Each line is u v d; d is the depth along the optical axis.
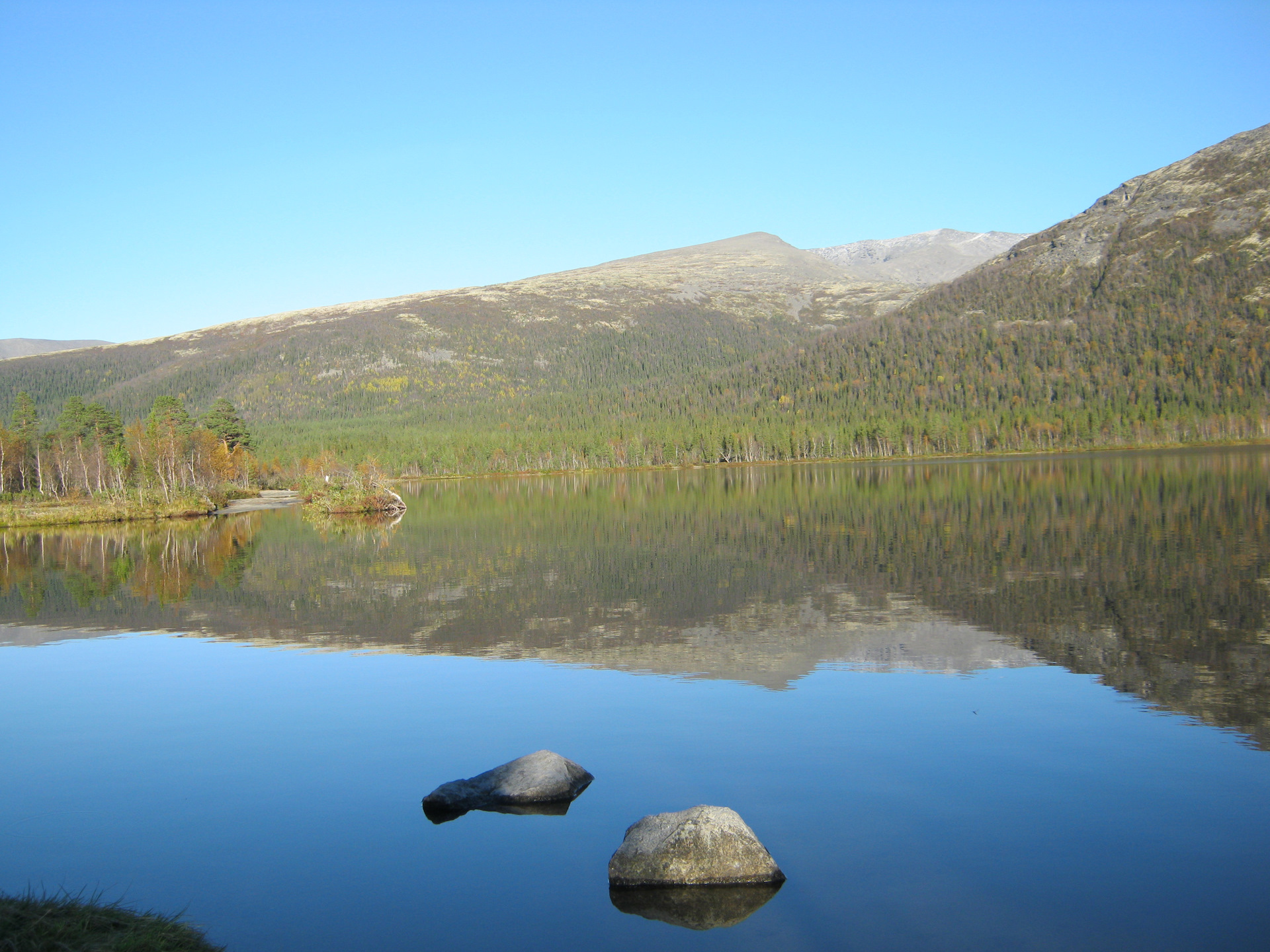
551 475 169.50
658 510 67.00
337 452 181.00
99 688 19.59
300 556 44.22
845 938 9.02
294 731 16.09
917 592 28.23
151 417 117.69
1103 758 13.67
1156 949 8.73
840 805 12.11
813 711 16.33
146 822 12.27
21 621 28.42
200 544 52.81
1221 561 32.06
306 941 9.17
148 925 9.02
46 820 12.37
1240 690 17.05
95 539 58.56
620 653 21.45
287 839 11.62
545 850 11.13
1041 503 58.81
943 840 11.09
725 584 30.91
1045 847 10.86
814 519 54.22
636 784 13.04
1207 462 109.31
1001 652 20.47
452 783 12.80
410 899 10.02
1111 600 25.86
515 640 23.22
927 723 15.53
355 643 23.69
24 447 108.62
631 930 9.32
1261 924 9.13
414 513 76.12
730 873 10.15
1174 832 11.20
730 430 192.50
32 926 8.64
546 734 15.41
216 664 21.77
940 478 99.69
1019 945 8.81
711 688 18.12
